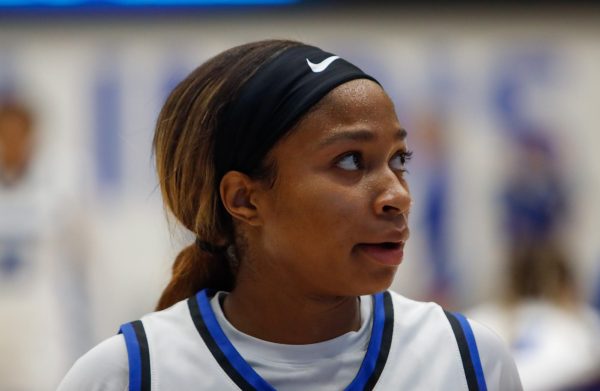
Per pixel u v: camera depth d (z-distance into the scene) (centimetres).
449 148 1124
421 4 1134
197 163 357
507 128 1127
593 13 1134
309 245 330
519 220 1115
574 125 1127
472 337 370
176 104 368
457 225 1116
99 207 1113
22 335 1096
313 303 350
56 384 1101
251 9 1135
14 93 1119
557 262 805
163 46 1130
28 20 1122
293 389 347
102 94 1123
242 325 361
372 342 359
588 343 755
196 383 346
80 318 1106
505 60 1133
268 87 335
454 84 1131
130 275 1111
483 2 1136
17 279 1101
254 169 339
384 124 332
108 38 1126
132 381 345
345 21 1138
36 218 1106
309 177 327
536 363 735
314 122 328
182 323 362
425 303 386
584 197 1119
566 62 1134
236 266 372
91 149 1116
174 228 396
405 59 1136
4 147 1110
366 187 327
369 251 329
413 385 354
